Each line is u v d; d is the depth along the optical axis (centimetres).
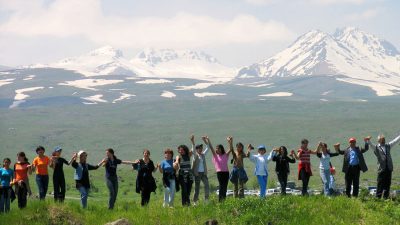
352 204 2934
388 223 2705
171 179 3100
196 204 3067
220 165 3144
